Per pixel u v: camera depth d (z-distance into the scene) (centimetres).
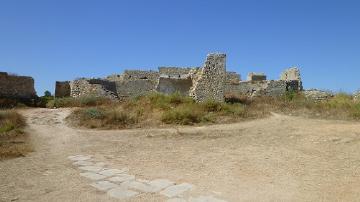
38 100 3194
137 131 1809
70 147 1467
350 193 844
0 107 2784
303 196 841
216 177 1003
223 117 2158
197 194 866
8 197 855
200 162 1171
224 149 1357
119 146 1472
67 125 2017
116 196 859
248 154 1258
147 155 1293
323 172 1012
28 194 877
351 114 2216
